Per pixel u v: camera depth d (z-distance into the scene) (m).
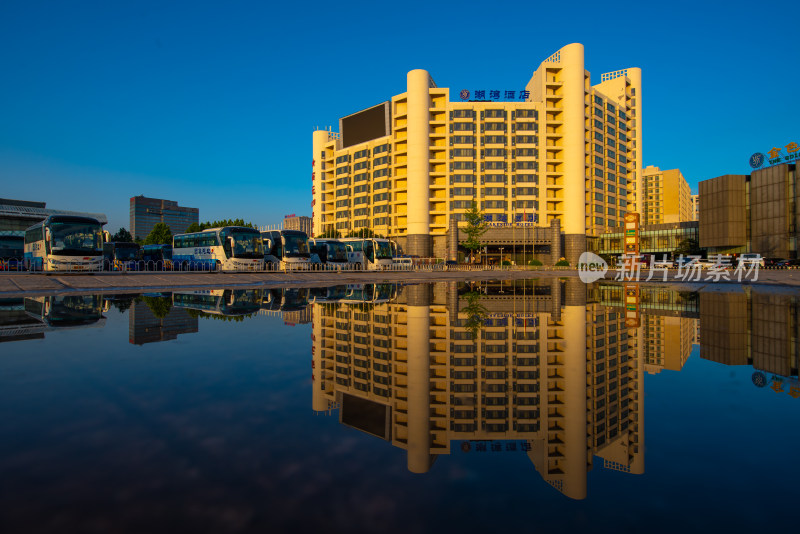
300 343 8.27
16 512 2.42
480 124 77.12
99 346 7.77
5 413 4.19
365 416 4.48
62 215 28.12
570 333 10.08
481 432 4.23
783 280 34.16
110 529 2.26
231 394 4.94
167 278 28.30
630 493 2.81
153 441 3.54
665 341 9.11
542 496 2.82
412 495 2.79
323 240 49.38
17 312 12.64
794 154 62.12
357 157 88.19
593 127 79.19
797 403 4.83
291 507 2.57
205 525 2.31
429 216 78.38
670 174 154.12
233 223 69.38
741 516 2.48
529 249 79.25
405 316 12.86
